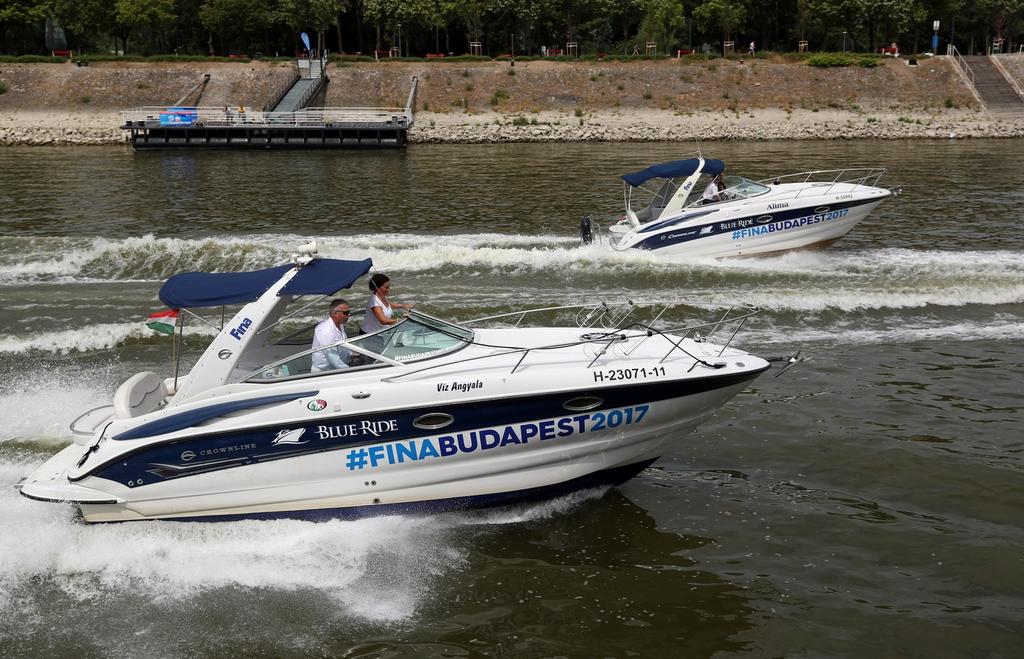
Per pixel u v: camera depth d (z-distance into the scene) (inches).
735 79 2363.4
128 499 285.9
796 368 436.5
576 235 787.4
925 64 2409.0
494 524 301.7
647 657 233.9
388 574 271.9
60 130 2082.9
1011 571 267.3
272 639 241.8
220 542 288.0
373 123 1935.3
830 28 2957.7
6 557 278.7
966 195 997.8
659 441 311.0
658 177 666.8
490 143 2031.3
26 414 386.3
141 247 670.5
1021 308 522.6
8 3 2822.3
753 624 246.7
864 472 333.1
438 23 2930.6
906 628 243.1
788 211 653.3
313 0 2775.6
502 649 237.5
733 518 303.4
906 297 542.9
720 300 540.1
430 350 303.6
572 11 2979.8
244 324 293.7
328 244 738.8
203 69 2468.0
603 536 293.6
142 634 243.9
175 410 289.0
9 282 611.5
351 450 288.0
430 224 864.9
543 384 291.1
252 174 1381.6
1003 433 362.3
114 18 2807.6
